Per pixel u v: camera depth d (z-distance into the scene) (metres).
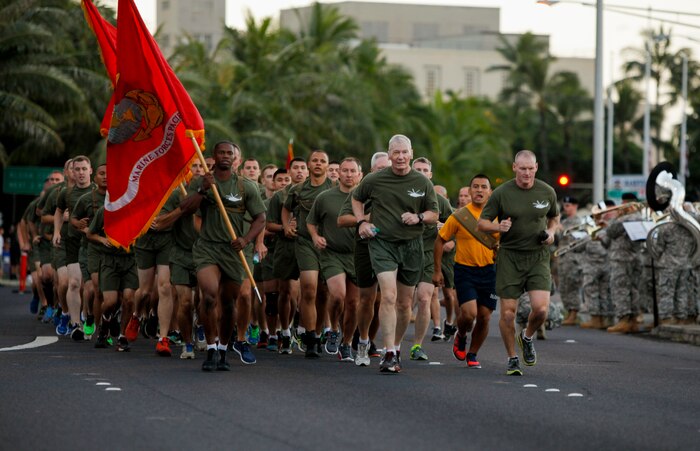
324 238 35.22
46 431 21.83
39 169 93.94
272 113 123.06
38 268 53.59
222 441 20.97
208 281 30.80
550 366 34.38
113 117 33.50
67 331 43.12
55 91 91.50
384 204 31.52
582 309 57.00
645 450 20.95
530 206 31.41
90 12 37.22
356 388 28.23
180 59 122.88
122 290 37.53
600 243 52.69
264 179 45.16
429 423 23.22
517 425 23.22
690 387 29.84
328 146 131.88
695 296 48.78
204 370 31.05
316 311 37.94
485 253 33.72
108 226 33.66
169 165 33.50
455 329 44.00
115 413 23.81
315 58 133.50
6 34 90.62
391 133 154.88
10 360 33.16
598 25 84.06
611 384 30.03
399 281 32.19
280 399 26.03
